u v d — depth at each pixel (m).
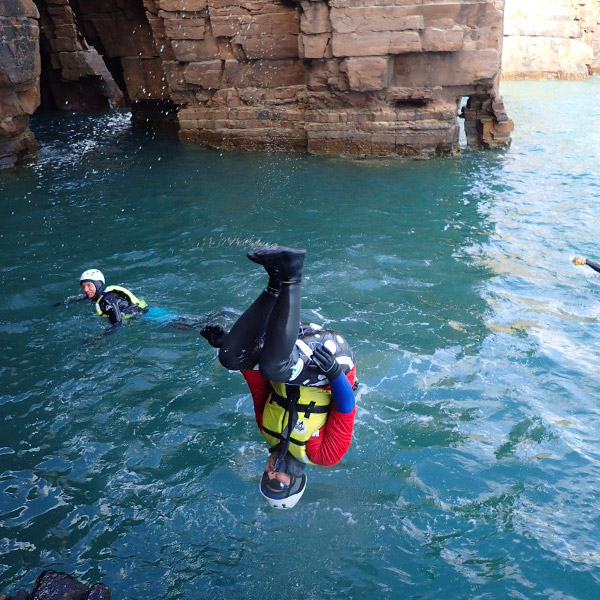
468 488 4.72
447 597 3.83
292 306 3.13
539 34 34.75
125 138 19.55
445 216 11.07
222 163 15.58
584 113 22.39
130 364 6.48
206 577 4.04
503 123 16.31
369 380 6.04
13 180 14.30
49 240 10.27
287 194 12.62
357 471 4.90
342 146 16.17
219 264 9.07
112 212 11.70
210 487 4.80
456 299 7.79
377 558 4.13
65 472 4.99
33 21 15.83
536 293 7.97
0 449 5.26
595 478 4.78
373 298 7.83
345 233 10.26
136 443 5.31
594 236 9.98
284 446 3.79
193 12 16.67
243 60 16.97
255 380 3.94
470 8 14.63
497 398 5.78
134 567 4.12
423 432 5.32
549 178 13.48
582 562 4.04
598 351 6.58
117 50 21.02
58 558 4.20
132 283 8.47
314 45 15.25
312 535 4.33
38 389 6.08
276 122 16.98
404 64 15.26
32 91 16.14
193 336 6.98
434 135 15.46
